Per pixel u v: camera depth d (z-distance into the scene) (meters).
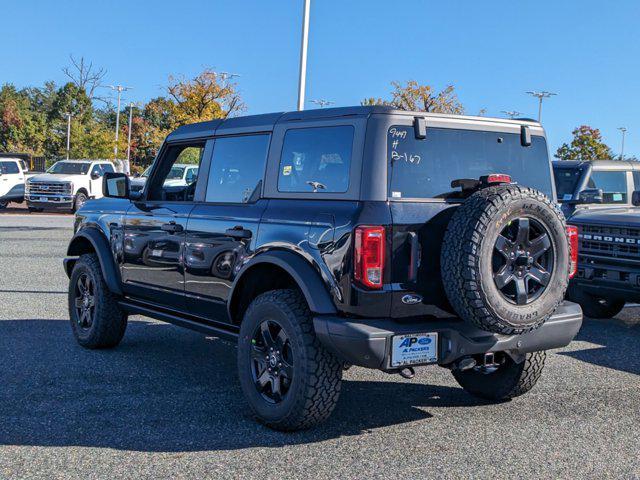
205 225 5.65
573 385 6.20
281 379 4.86
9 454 4.35
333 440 4.70
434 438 4.78
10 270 12.64
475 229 4.25
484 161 5.04
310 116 5.02
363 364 4.39
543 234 4.48
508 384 5.50
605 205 10.32
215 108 56.09
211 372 6.34
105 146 54.12
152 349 7.18
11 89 115.94
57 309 9.15
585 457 4.48
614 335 8.40
